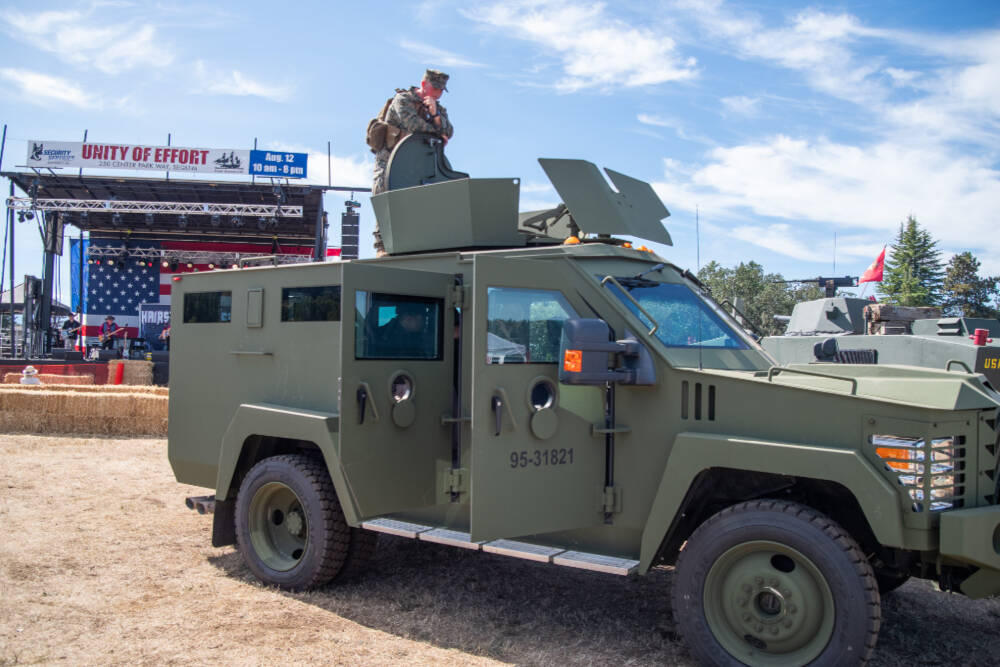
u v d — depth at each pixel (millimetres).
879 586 4785
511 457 4086
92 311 28969
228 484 5605
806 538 3615
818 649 3592
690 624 3912
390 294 4832
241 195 26219
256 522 5422
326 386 5238
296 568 5152
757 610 3809
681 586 3961
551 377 4293
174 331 6328
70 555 5832
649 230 5441
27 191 25672
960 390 3730
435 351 5094
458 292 5102
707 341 4824
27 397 12375
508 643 4301
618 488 4348
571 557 4246
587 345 4012
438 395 5094
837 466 3615
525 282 4273
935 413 3523
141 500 7762
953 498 3635
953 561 3645
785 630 3686
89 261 28953
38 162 23750
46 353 24984
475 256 4066
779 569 3809
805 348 12383
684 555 3969
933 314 13477
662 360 4262
